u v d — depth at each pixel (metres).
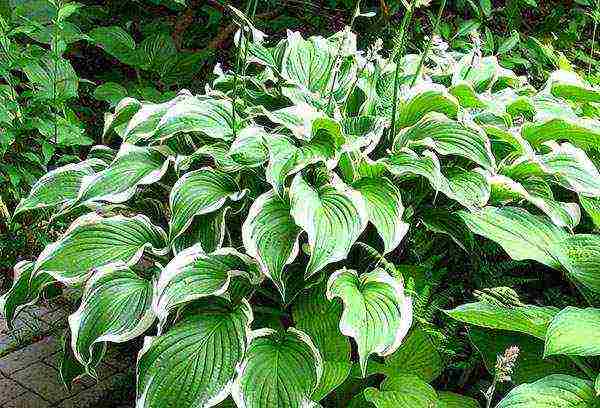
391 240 1.33
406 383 1.27
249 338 1.27
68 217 1.75
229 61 2.97
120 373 1.75
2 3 2.14
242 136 1.41
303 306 1.40
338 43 1.77
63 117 2.09
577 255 1.40
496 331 1.40
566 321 1.22
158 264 1.43
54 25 2.10
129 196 1.46
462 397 1.32
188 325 1.30
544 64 2.64
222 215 1.42
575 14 3.12
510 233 1.42
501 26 3.20
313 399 1.24
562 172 1.53
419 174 1.40
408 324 1.23
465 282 1.58
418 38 2.84
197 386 1.22
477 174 1.47
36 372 1.75
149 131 1.58
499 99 1.85
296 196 1.30
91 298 1.35
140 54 2.53
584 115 1.96
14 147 2.02
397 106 1.62
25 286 1.50
